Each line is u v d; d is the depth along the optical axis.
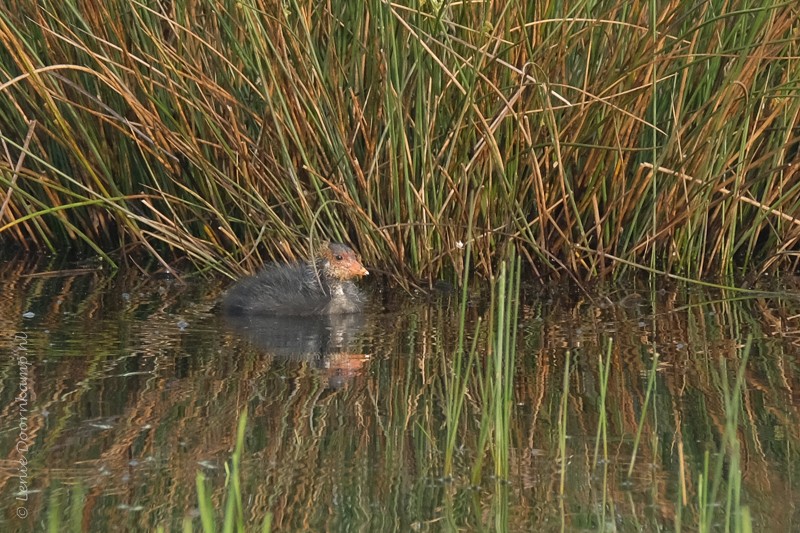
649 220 18.00
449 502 9.85
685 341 14.68
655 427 11.54
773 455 10.81
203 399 12.34
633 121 17.25
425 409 12.13
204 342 14.66
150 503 9.70
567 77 17.42
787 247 18.67
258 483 10.17
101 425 11.47
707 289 17.53
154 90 18.09
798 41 17.12
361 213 17.22
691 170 17.66
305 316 16.20
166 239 18.11
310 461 10.69
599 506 9.78
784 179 18.34
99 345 14.38
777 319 15.73
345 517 9.53
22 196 18.70
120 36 17.45
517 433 11.45
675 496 10.00
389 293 17.56
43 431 11.29
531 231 18.12
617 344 14.55
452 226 17.45
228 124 17.28
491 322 11.06
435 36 15.85
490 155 17.02
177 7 17.41
